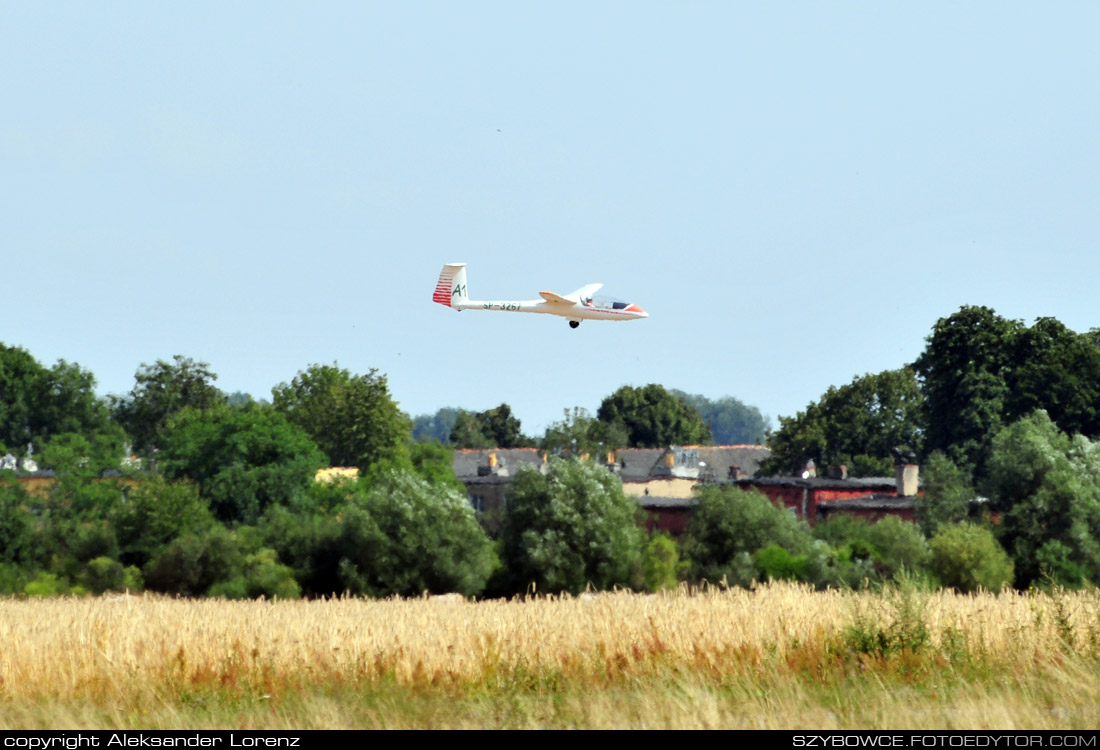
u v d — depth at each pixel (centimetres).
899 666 5647
